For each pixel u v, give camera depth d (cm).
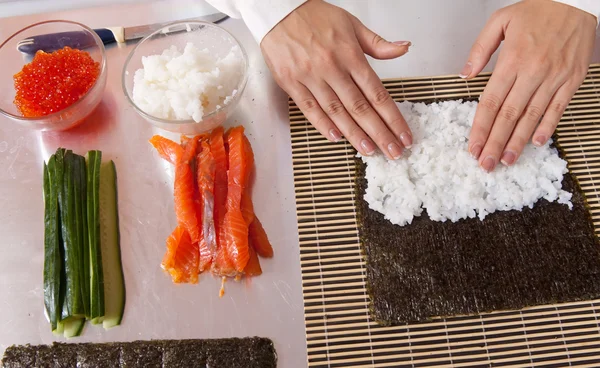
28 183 64
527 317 58
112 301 59
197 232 61
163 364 57
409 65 68
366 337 58
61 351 58
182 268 60
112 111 67
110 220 62
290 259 61
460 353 57
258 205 63
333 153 64
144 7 71
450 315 58
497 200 62
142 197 63
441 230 61
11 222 62
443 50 69
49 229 60
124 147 65
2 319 59
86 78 63
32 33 67
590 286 59
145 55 67
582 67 62
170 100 61
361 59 61
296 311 59
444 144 63
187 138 65
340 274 60
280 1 62
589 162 63
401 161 63
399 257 60
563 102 62
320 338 58
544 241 60
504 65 62
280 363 57
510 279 59
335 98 62
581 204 61
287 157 65
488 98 62
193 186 63
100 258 60
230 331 58
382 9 71
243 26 70
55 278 59
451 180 62
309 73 62
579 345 57
